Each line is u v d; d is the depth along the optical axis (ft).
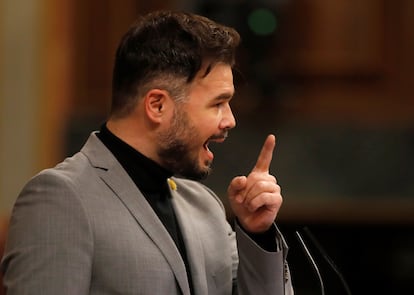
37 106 59.36
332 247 64.69
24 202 23.21
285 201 60.85
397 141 61.67
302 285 61.57
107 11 67.10
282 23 64.59
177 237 25.18
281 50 65.92
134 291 22.97
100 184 23.95
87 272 22.61
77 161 24.38
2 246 45.57
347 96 68.64
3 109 58.95
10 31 58.70
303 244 25.96
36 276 22.21
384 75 68.85
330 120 62.18
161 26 24.36
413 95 68.33
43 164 59.88
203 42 24.04
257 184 24.64
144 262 23.25
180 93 23.99
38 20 59.06
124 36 24.84
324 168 61.26
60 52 62.34
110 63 67.15
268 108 62.59
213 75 24.16
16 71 58.90
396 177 61.46
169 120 24.08
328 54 68.69
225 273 25.63
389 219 62.49
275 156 61.26
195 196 27.22
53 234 22.61
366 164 61.46
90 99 66.85
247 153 59.93
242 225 25.13
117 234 23.29
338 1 68.44
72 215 22.89
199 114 24.06
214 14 62.18
